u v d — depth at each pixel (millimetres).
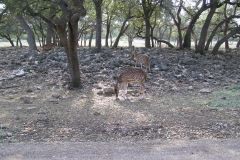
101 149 8422
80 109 12484
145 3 32406
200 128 10414
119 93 14336
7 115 11820
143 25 39375
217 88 15625
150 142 9070
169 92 14867
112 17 41469
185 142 9039
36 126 10734
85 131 10266
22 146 8766
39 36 47469
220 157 7785
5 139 9547
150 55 23922
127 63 19672
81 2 14289
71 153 8125
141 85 14344
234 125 10664
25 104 13164
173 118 11422
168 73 18250
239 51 31438
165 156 7852
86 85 15781
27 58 22547
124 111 12211
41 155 7996
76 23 14547
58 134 10016
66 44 15062
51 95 14359
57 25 14852
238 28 27422
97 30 25812
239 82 16922
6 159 7762
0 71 18953
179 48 30578
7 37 45312
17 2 14000
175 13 38344
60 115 11805
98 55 22922
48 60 20953
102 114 11906
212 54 26844
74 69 15086
